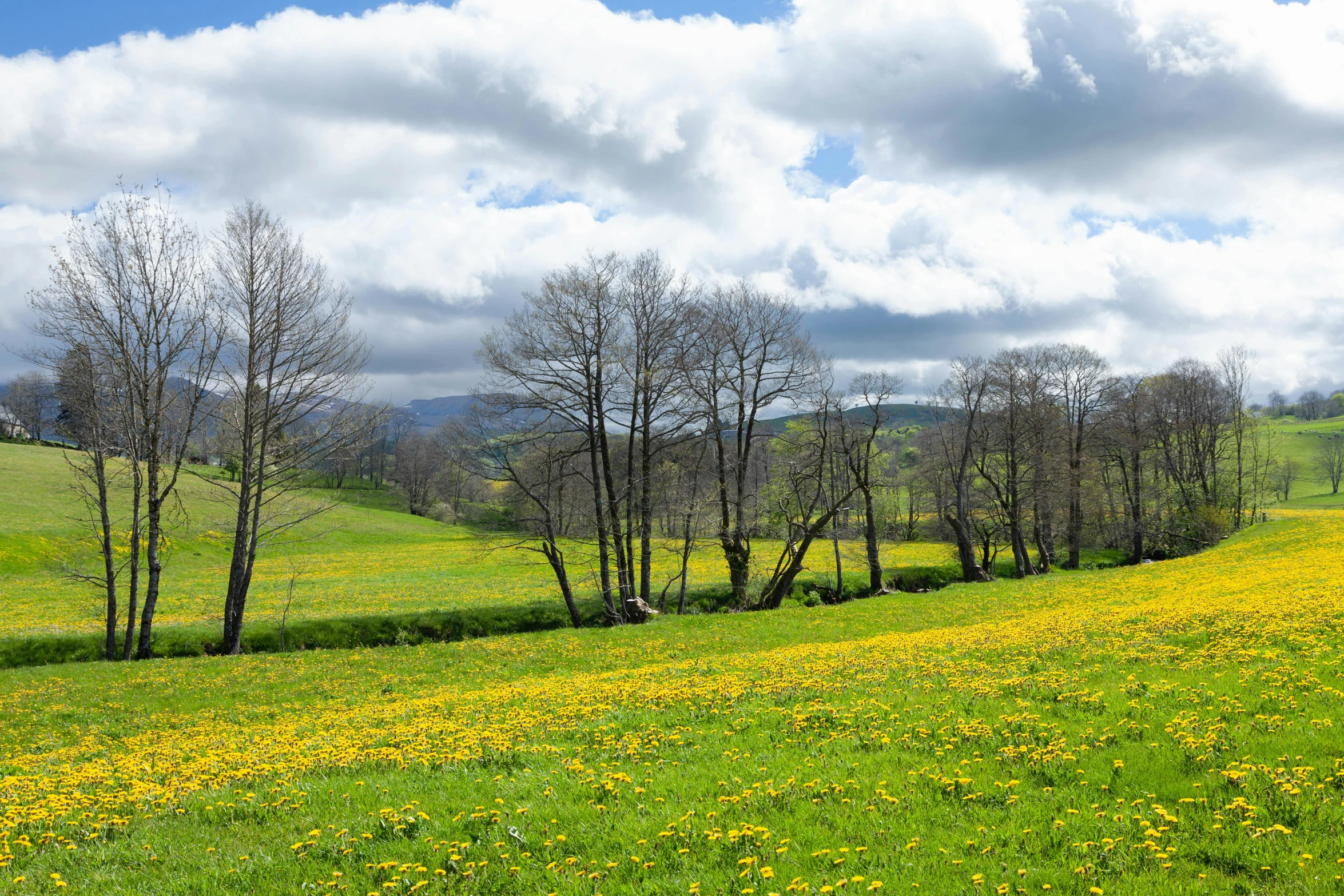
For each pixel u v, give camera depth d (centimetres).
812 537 4706
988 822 836
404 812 983
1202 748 975
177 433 3447
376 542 9369
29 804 1127
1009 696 1373
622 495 4041
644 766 1119
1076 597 3897
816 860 773
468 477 4559
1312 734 981
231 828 991
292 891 803
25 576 5331
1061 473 6019
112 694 2503
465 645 3209
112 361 3244
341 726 1795
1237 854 722
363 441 3606
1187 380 7694
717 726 1341
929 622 3481
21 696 2461
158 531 3394
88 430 3331
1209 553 5822
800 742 1184
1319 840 728
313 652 3155
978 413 6047
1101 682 1412
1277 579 3103
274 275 3391
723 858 792
